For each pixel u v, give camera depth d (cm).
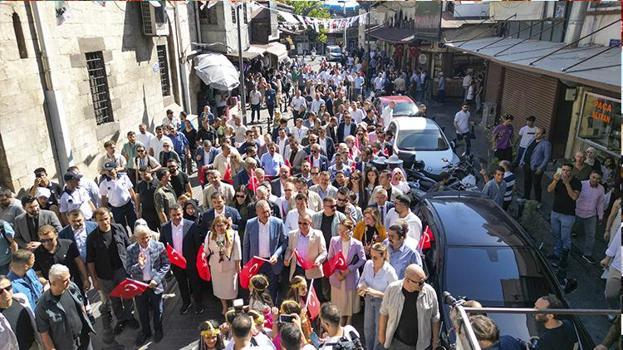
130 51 1287
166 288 767
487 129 1720
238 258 634
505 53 1294
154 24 1352
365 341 568
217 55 1805
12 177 782
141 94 1362
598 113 1111
